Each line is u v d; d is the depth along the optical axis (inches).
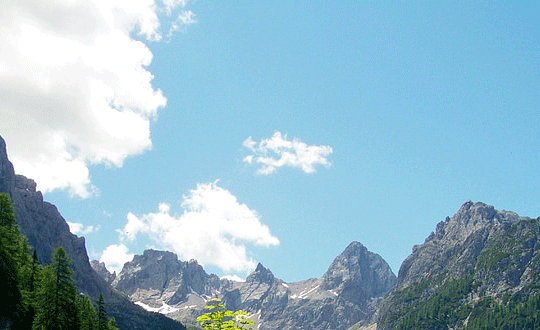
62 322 3993.6
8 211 4101.9
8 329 3676.2
